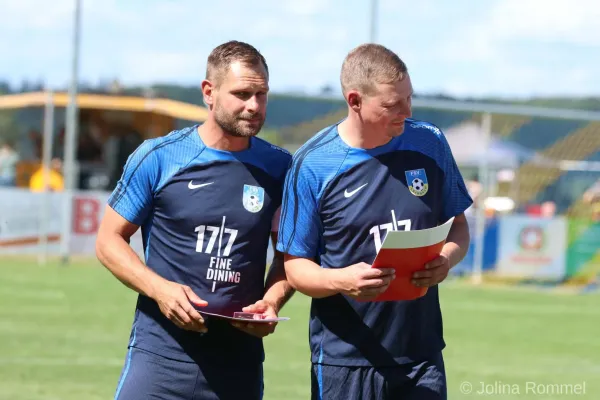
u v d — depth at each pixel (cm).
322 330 1366
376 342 1341
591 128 7212
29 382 2394
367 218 1329
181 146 1352
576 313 4253
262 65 1316
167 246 1350
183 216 1337
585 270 5419
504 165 6550
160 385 1338
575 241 5425
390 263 1245
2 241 5325
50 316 3469
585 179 6456
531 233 5400
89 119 6250
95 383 2400
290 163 1392
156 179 1347
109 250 1338
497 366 2870
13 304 3734
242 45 1323
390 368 1347
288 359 2817
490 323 3834
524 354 3112
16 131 7081
